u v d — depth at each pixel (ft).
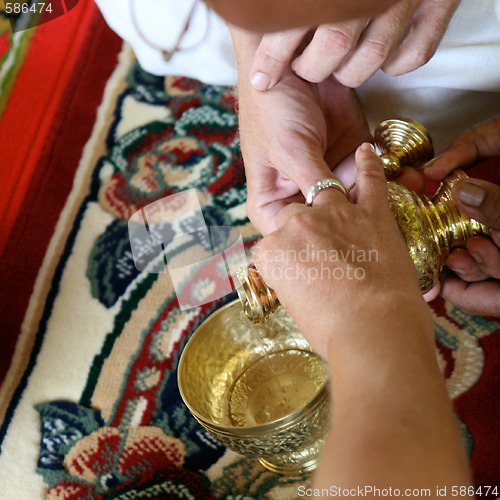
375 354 1.32
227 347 2.72
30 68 5.16
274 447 2.23
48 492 2.89
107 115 4.66
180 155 4.21
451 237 2.19
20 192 4.35
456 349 2.92
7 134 4.75
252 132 2.34
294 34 1.98
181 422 2.99
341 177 2.62
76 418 3.14
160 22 3.75
